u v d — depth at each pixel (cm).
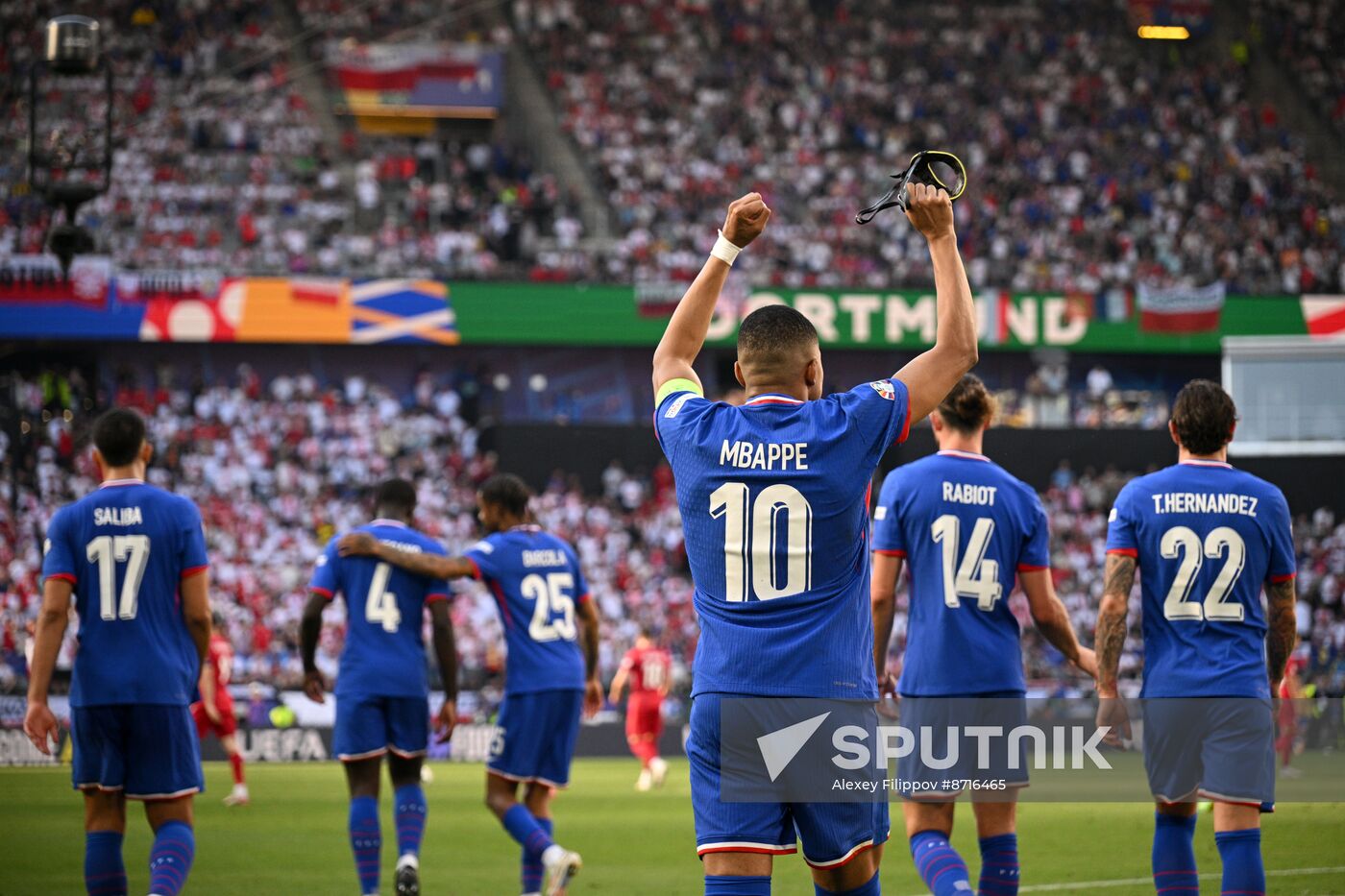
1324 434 8344
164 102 9681
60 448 8356
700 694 1103
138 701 1680
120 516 1716
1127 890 2206
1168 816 1577
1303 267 9856
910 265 9444
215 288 8269
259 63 10331
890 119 10712
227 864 2664
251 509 8206
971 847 2727
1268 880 2188
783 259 9388
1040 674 6644
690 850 2950
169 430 8575
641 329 8700
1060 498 8400
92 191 3956
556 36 11069
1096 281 9488
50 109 9231
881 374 9244
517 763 2208
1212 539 1560
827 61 11038
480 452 8925
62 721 5888
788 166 10269
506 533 2283
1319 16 11638
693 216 9875
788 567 1089
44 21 9706
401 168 9856
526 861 2155
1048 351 9088
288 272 8650
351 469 8581
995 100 10862
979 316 8750
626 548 8344
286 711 6106
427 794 4178
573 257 9219
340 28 10781
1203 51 11506
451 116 10612
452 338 8531
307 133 9775
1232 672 1527
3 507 8050
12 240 8331
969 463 1688
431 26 10975
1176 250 9875
